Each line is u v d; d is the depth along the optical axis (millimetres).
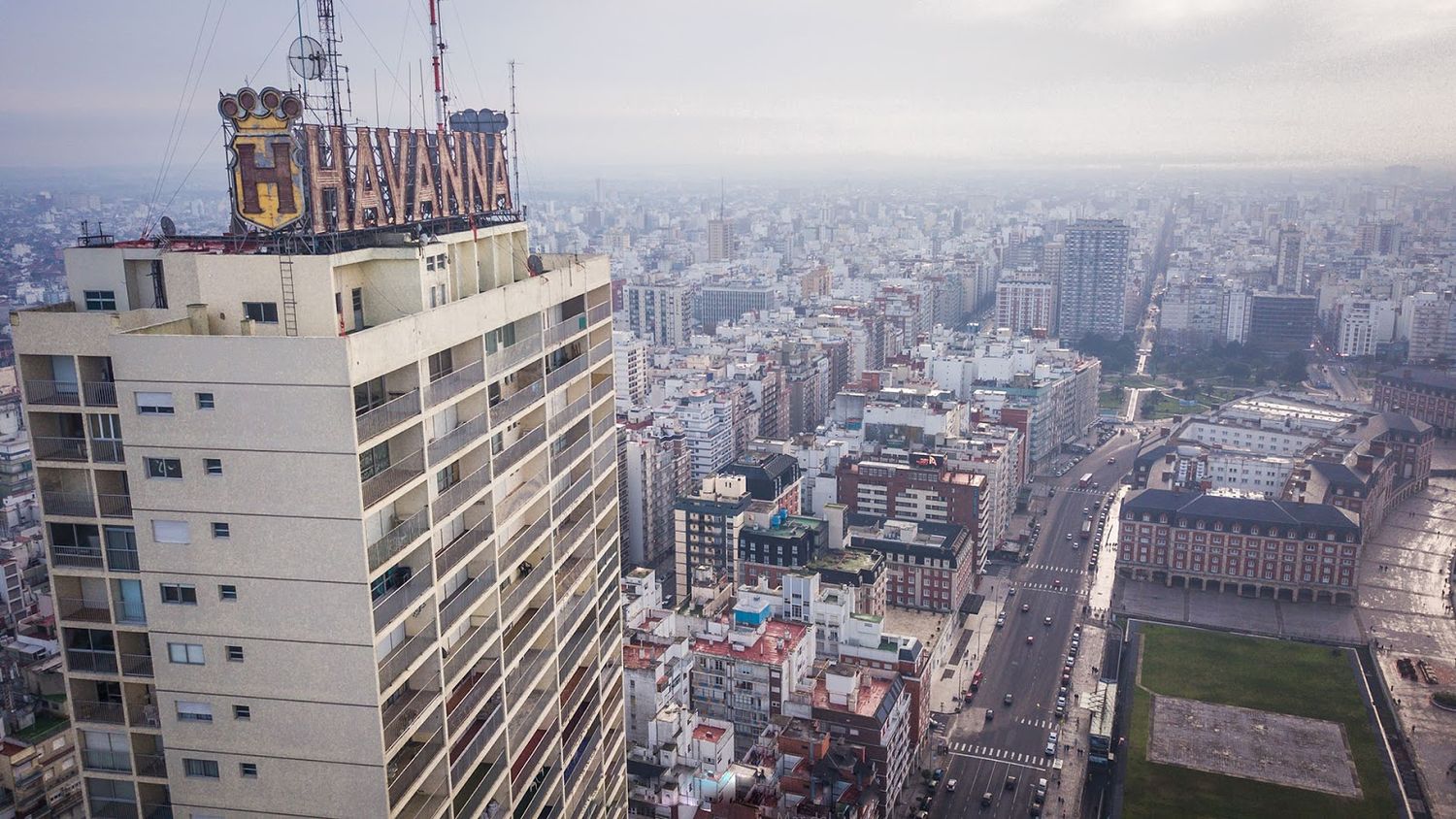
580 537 122125
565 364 118875
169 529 79062
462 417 95188
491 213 116812
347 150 89250
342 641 78875
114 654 85812
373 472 82375
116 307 89000
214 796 84125
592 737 129000
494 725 99562
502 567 100125
